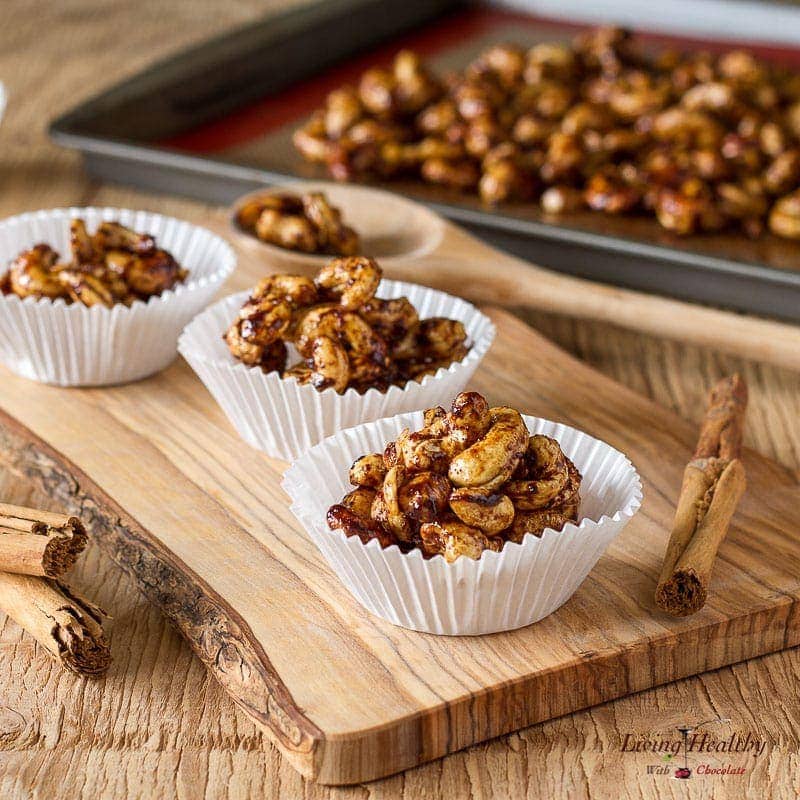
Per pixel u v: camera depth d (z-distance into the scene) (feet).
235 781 1.51
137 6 3.24
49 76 2.76
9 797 1.49
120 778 1.51
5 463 1.84
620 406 1.88
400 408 1.75
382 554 1.52
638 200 2.21
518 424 1.57
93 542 1.74
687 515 1.65
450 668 1.54
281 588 1.62
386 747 1.50
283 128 2.50
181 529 1.68
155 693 1.58
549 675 1.54
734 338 1.94
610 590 1.62
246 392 1.75
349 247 2.06
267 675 1.53
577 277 2.15
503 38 2.89
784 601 1.61
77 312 1.83
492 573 1.53
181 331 1.90
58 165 2.43
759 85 2.46
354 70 2.72
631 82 2.46
